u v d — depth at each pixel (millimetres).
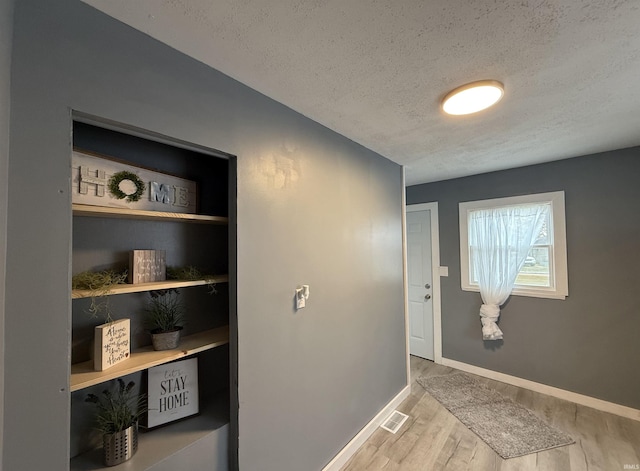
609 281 2490
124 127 1010
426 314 3734
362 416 2156
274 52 1147
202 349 1276
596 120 1843
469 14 958
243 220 1347
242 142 1357
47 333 819
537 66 1262
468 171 3121
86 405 1135
